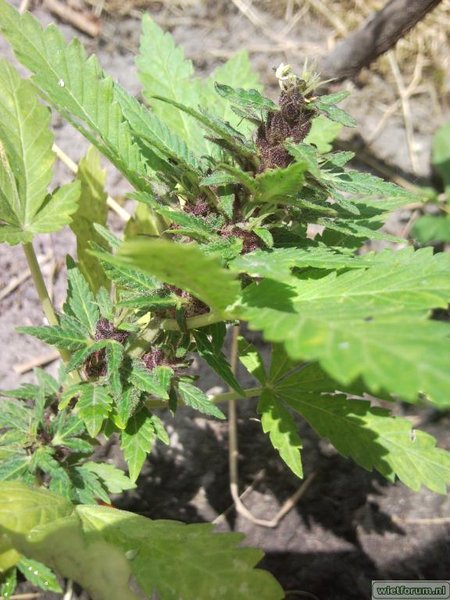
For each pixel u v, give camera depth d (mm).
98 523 176
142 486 297
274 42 333
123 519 180
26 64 183
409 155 335
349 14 337
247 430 303
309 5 337
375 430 209
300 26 336
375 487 303
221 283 132
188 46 328
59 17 317
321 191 158
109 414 183
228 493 301
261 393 214
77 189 205
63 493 190
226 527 298
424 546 294
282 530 299
